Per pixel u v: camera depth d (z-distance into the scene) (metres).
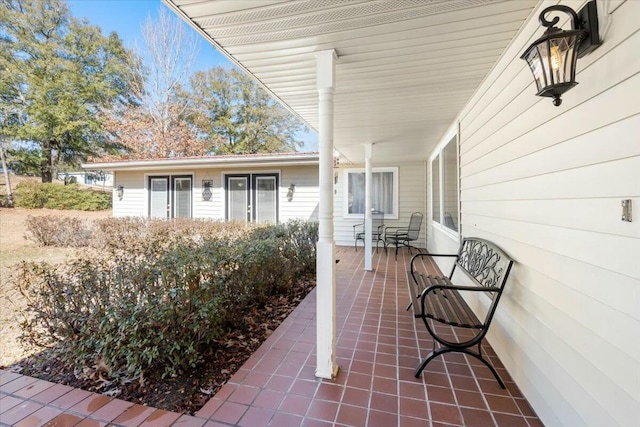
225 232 6.52
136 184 8.77
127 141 14.42
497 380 1.98
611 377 1.13
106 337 1.92
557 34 1.22
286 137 18.27
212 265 2.48
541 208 1.67
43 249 7.03
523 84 1.90
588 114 1.28
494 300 2.01
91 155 16.11
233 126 16.98
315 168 7.64
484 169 2.70
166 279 2.14
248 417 1.68
